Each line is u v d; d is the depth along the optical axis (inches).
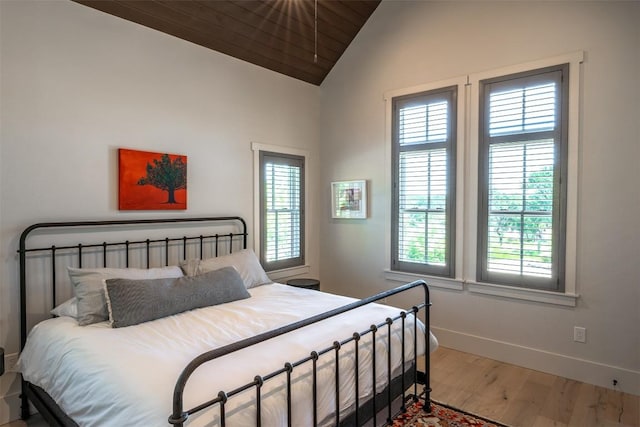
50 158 96.7
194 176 127.6
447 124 133.4
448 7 132.7
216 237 134.0
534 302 117.3
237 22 126.8
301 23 139.2
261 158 148.7
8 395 91.2
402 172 145.6
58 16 97.6
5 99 89.7
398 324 87.5
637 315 101.3
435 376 113.1
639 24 99.6
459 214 131.0
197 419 49.8
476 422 88.6
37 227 93.0
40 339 83.0
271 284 129.6
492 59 123.6
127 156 109.9
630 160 101.4
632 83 100.7
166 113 119.9
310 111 168.4
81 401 63.5
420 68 139.9
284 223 157.9
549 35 113.0
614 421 89.8
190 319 88.6
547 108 113.5
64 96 98.8
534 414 92.7
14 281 91.7
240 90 141.3
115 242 109.3
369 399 75.6
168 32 119.5
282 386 59.6
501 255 123.3
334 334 76.7
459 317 132.5
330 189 169.5
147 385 56.4
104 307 87.1
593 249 107.2
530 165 117.0
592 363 107.8
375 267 154.8
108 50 106.8
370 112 154.6
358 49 157.6
